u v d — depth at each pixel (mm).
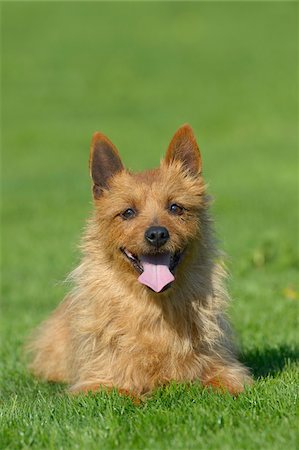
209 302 7191
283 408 5738
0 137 39125
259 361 8102
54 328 8586
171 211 7098
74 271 7594
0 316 12117
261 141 36688
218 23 55375
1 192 28734
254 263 15062
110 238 7125
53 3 61750
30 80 48250
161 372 7059
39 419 5961
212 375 7160
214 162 32969
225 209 23547
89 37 54562
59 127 40375
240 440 5168
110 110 43125
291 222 21094
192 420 5574
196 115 41219
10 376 8383
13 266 17234
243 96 43438
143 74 48031
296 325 9797
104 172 7461
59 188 29109
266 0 59094
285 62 47938
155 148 36188
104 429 5562
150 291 6973
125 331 7082
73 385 7480
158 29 55219
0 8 60719
